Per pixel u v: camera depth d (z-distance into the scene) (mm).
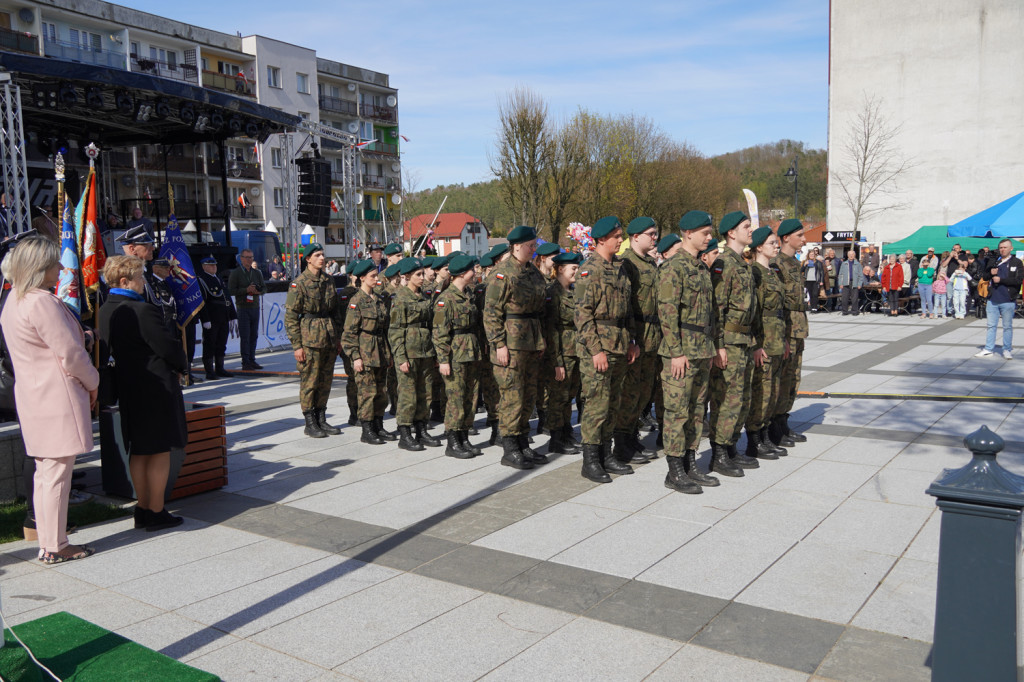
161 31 39812
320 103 52031
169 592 4105
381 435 7738
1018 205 13711
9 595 4086
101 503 5699
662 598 3908
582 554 4516
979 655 2445
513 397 6547
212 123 15109
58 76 11555
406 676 3209
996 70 34844
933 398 9062
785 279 6832
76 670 3156
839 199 37969
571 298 7055
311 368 7828
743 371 6066
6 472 5625
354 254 20031
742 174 89625
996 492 2375
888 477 5965
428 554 4570
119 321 4973
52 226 7891
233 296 13344
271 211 46094
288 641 3535
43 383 4426
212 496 5883
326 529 5062
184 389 11234
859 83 37094
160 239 17906
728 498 5543
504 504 5516
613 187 45750
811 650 3363
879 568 4227
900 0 35938
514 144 39531
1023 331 16438
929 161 36312
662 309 5617
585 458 6168
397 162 59438
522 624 3660
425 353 7184
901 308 21641
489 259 8719
